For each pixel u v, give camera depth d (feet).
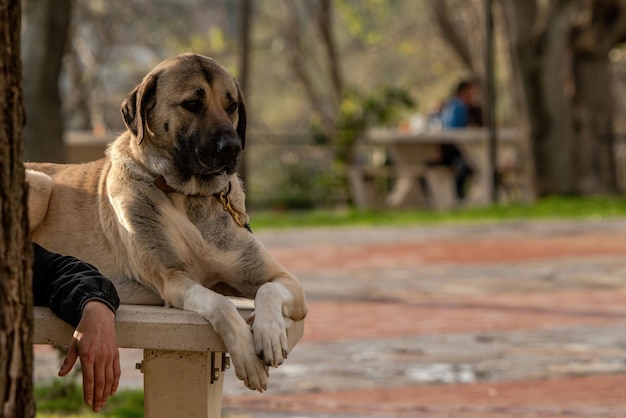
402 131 87.40
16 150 13.53
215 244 19.70
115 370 16.28
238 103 20.31
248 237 20.10
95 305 16.52
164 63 19.80
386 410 26.07
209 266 19.80
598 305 40.70
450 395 27.66
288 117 198.70
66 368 16.28
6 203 13.41
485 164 82.89
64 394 27.35
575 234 62.39
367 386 28.73
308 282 46.98
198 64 19.72
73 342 16.38
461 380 29.35
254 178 103.60
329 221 72.33
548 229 64.80
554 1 83.87
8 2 13.35
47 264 17.81
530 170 85.71
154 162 19.53
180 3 157.48
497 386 28.66
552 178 85.05
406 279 47.47
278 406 26.55
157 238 19.24
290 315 18.45
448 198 83.25
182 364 17.10
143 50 161.68
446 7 128.57
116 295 17.20
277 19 142.31
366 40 139.85
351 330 36.52
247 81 101.60
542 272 48.93
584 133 86.53
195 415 17.12
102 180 20.85
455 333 35.83
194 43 145.48
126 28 142.51
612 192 87.97
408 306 40.93
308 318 38.78
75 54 122.83
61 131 57.82
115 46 143.54
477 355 32.48
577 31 87.81
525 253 55.16
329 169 100.63
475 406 26.40
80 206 20.94
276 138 102.73
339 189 98.84
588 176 86.17
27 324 13.73
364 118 97.96
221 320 16.58
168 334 16.71
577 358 31.94
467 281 46.83
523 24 84.17
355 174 89.20
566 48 84.43
